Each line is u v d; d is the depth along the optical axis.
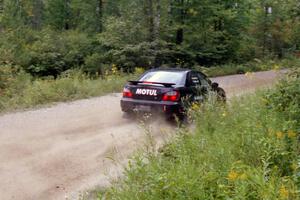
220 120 6.46
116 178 5.17
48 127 8.58
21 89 12.95
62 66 24.08
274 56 34.56
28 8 39.38
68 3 38.44
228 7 30.47
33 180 5.48
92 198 4.79
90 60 23.44
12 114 9.91
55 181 5.44
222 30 30.31
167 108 8.35
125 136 7.77
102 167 5.95
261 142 4.62
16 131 8.16
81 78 17.69
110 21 24.83
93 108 11.02
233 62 30.36
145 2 24.30
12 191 5.10
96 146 7.12
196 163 4.52
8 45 22.97
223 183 3.82
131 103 8.80
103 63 23.77
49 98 12.05
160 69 9.73
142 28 23.92
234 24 30.58
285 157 4.29
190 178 3.80
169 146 5.34
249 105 7.02
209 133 5.89
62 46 25.34
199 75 9.99
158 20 24.17
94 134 8.00
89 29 34.06
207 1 26.95
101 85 14.88
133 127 8.55
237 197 3.35
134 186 3.92
